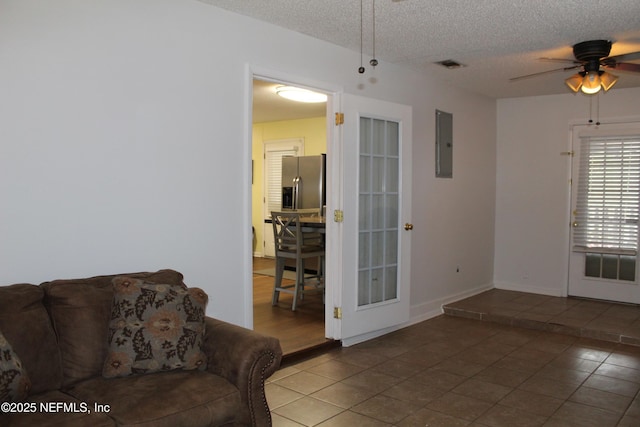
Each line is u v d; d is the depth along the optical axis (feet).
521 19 10.93
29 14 7.63
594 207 18.54
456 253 18.26
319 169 26.08
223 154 10.40
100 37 8.45
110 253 8.71
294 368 11.82
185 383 7.02
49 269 7.98
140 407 6.30
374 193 14.11
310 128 27.17
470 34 12.01
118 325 7.39
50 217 7.97
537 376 11.44
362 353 12.96
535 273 19.94
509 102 20.31
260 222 29.53
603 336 14.32
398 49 13.32
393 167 14.65
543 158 19.63
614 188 18.12
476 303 17.92
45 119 7.85
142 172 9.10
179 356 7.43
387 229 14.55
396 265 14.83
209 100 10.11
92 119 8.39
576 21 11.03
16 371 6.10
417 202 16.15
